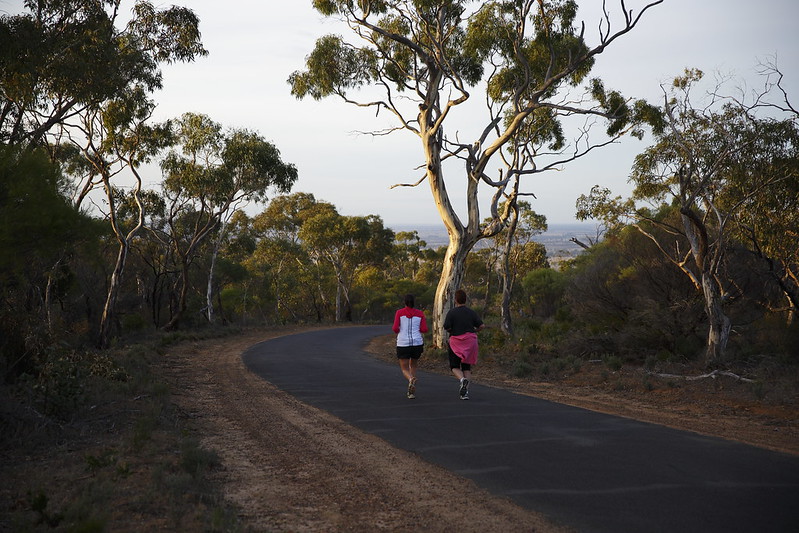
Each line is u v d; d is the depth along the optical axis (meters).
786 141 13.16
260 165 34.78
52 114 18.25
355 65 22.38
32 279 13.01
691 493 4.77
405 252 89.12
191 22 20.11
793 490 4.82
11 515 4.40
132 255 36.00
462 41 22.44
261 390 11.80
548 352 16.89
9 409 7.24
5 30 13.30
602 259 20.67
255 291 59.84
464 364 9.83
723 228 13.66
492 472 5.56
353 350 23.48
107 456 5.98
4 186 9.73
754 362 12.29
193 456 5.87
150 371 14.14
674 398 9.76
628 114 22.64
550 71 19.67
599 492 4.86
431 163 20.27
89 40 16.75
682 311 15.66
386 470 5.80
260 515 4.57
